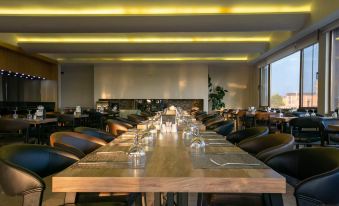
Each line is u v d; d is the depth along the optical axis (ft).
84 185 4.21
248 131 10.44
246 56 43.01
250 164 4.96
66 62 43.04
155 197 5.45
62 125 23.98
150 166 4.84
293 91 32.17
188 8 22.79
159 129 11.17
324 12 19.97
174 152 6.12
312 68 27.35
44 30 23.56
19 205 9.78
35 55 35.91
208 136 8.95
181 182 4.17
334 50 23.43
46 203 9.95
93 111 32.32
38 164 6.08
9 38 30.19
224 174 4.33
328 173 4.72
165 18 22.57
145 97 46.68
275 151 6.77
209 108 48.65
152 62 44.29
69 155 6.51
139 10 23.03
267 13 22.27
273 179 4.15
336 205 4.95
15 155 5.65
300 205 4.88
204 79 46.50
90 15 22.59
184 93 46.52
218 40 32.73
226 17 22.47
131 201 6.40
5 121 15.07
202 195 6.60
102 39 32.60
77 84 49.47
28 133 16.34
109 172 4.47
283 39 28.04
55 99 42.37
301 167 5.99
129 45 32.37
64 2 21.39
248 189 4.15
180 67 46.68
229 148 6.64
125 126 14.92
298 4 22.21
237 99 48.67
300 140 15.20
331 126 13.83
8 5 21.88
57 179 4.22
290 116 20.58
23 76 37.01
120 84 46.75
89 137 8.74
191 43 32.24
